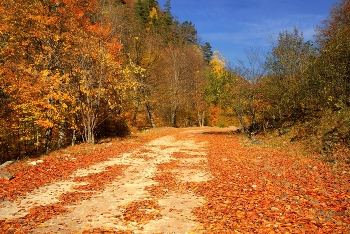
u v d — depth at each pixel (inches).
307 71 751.7
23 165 484.7
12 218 269.3
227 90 991.0
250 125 1083.9
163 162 579.5
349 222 233.8
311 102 775.1
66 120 772.0
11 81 615.8
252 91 922.1
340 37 642.8
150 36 1713.8
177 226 250.4
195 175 456.8
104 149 718.5
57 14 765.9
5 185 374.9
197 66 2231.8
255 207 284.0
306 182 363.6
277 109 910.4
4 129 629.9
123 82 892.0
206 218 264.7
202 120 2143.2
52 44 755.4
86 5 873.5
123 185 402.0
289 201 297.3
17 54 727.1
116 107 975.0
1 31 696.4
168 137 1098.1
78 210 295.3
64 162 538.3
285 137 719.7
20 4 704.4
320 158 478.0
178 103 1803.6
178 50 1878.7
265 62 888.9
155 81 1625.2
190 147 811.4
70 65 768.3
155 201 323.9
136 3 2527.1
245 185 374.0
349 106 620.4
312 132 635.5
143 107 1770.4
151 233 236.1
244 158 573.6
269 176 411.2
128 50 1425.9
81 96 793.6
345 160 428.8
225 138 994.1
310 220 242.8
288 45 844.0
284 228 228.5
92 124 807.1
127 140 939.3
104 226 251.4
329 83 654.5
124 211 291.0
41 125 655.8
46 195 348.8
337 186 334.0
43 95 665.6
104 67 803.4
